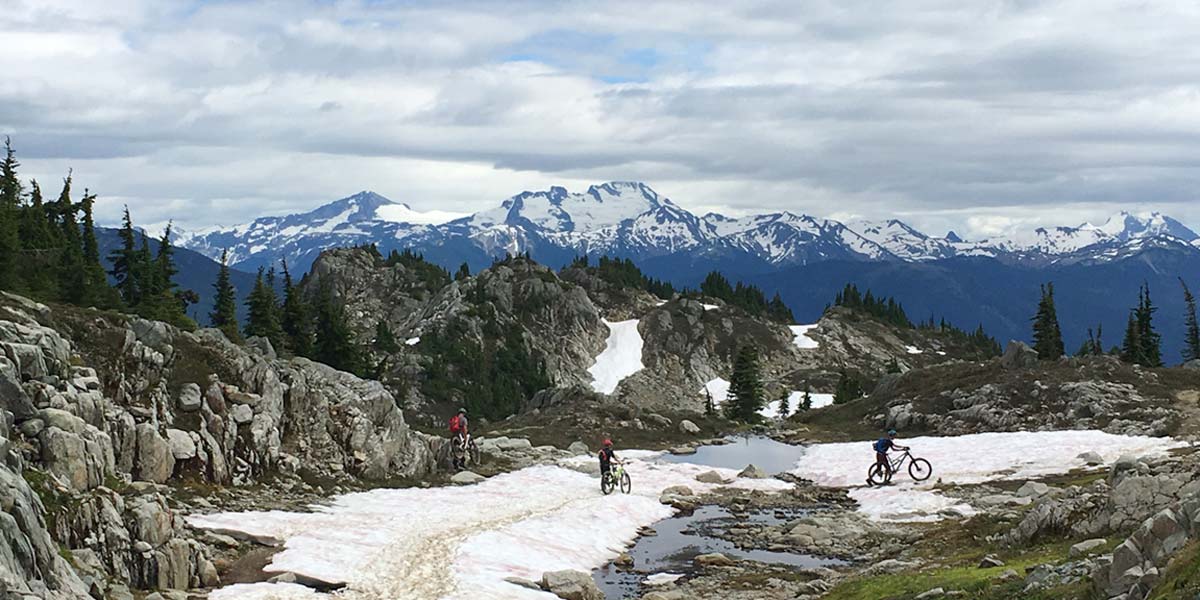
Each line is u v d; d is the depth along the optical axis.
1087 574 26.31
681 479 63.81
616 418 89.75
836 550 43.50
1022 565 31.73
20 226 87.25
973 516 46.91
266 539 37.38
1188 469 40.91
